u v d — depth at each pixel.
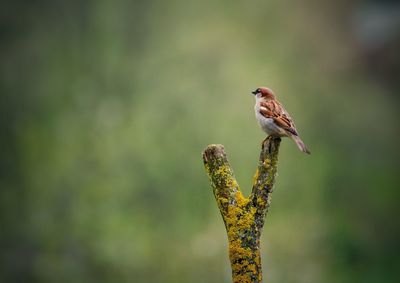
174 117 18.03
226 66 19.20
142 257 16.14
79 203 16.94
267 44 20.53
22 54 18.55
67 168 17.38
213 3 20.11
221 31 19.92
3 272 15.74
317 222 17.73
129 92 18.64
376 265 16.64
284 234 17.05
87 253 16.25
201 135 17.66
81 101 18.38
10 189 17.08
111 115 18.20
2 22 18.58
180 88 18.47
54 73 18.64
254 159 17.31
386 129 21.66
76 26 19.02
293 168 18.48
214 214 16.86
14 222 16.61
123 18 19.31
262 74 20.05
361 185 19.33
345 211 18.45
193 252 16.02
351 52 23.16
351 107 21.94
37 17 18.88
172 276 15.65
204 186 17.11
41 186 17.17
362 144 21.09
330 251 16.75
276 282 15.52
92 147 17.61
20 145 17.52
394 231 17.94
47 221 16.67
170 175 17.23
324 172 18.91
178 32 19.59
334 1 22.91
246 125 17.91
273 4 20.73
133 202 17.06
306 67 21.58
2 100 17.91
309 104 21.09
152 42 19.45
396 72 23.16
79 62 18.86
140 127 17.94
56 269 15.93
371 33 23.72
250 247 3.49
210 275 15.38
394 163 20.44
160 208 16.86
